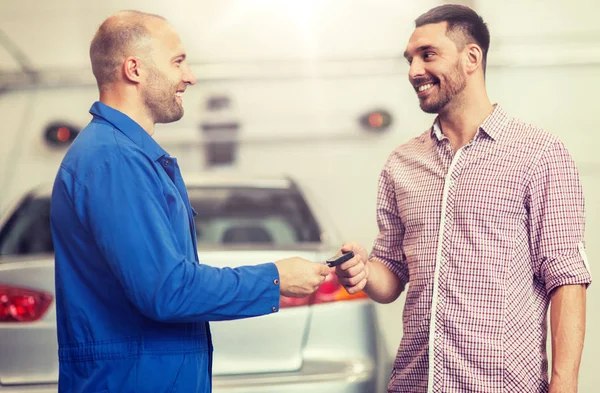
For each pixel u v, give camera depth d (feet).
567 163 6.38
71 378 5.75
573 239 6.30
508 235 6.39
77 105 39.73
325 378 8.89
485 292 6.36
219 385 8.75
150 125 6.27
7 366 8.80
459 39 6.72
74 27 39.70
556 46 38.29
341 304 9.19
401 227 7.26
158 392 5.70
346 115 38.55
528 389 6.28
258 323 8.99
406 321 6.80
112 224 5.46
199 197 12.02
